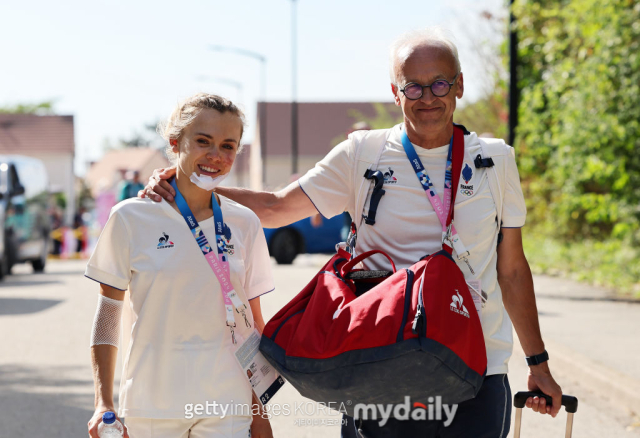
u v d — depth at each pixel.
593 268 13.71
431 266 2.68
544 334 8.27
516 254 3.12
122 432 2.72
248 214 3.04
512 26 12.67
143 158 81.19
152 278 2.83
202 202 2.94
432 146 2.99
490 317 2.98
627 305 10.25
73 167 62.19
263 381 2.94
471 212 2.95
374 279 2.90
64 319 10.50
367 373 2.58
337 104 63.09
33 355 8.16
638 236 13.88
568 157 13.23
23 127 62.78
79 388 6.83
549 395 3.20
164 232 2.86
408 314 2.57
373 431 2.94
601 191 15.79
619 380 6.35
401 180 2.98
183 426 2.89
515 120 12.68
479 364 2.65
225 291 2.85
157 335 2.84
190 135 2.86
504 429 2.97
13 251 16.27
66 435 5.49
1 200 15.95
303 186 3.21
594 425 5.68
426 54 2.89
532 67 15.64
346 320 2.62
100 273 2.85
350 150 3.12
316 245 18.44
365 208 3.05
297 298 2.92
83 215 45.06
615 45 12.16
